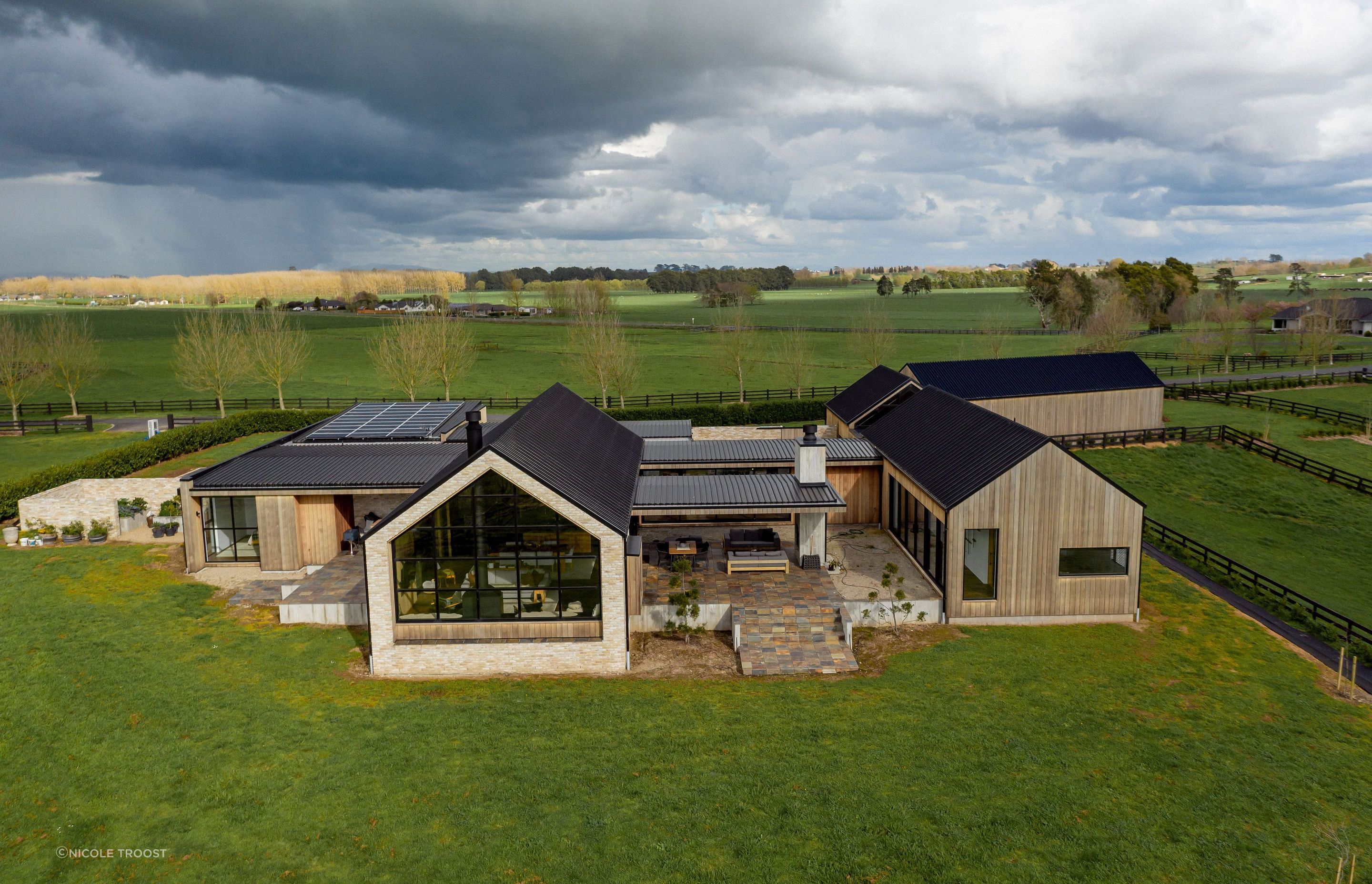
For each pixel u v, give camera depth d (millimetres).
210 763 18484
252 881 14852
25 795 17266
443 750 19266
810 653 24766
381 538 23250
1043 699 22125
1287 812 17516
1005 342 109500
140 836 16016
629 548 26594
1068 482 27188
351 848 15773
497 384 89250
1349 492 45094
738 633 25188
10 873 14977
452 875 15102
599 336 75438
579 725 20562
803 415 66062
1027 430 28656
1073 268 147875
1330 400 66062
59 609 27047
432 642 23734
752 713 21234
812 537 30172
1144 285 142375
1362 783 18781
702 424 64250
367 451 36125
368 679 23453
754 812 16938
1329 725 21438
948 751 19359
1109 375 55312
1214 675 24094
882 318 101375
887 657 24906
